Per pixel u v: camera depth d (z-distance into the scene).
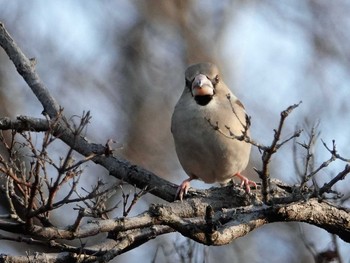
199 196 10.67
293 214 10.41
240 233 9.96
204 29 22.36
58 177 8.59
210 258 18.06
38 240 9.63
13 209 9.09
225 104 11.84
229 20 22.45
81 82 20.77
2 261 9.32
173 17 22.36
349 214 10.75
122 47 21.92
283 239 18.42
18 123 11.21
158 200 17.44
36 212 8.69
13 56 11.89
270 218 10.21
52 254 9.53
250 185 11.12
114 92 21.12
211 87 11.81
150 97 21.41
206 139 11.77
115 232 9.80
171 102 21.50
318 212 10.59
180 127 11.92
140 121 20.88
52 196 8.66
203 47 22.14
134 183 11.05
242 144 11.88
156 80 21.73
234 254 18.19
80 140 11.08
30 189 8.95
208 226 9.52
